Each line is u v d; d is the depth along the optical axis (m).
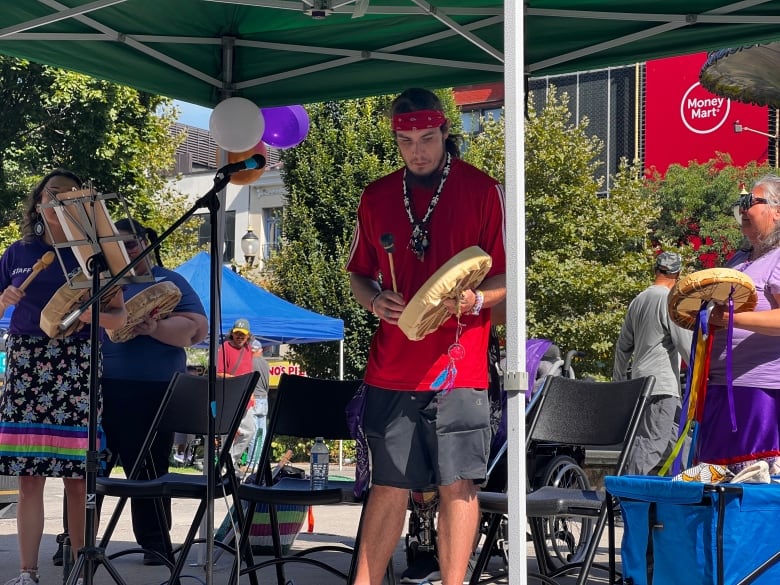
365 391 3.47
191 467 14.32
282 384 4.86
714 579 3.15
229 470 4.48
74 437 4.36
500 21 5.01
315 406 4.88
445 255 3.40
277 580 5.04
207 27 5.40
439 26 5.26
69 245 3.79
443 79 5.71
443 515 3.40
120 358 5.26
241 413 4.52
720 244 26.09
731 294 3.57
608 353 19.53
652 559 3.36
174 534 7.04
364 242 3.60
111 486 4.30
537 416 4.43
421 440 3.37
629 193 20.86
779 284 3.66
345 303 18.41
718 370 3.75
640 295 6.40
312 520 7.06
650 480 3.41
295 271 18.75
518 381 2.98
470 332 3.38
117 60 5.40
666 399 6.22
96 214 3.73
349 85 5.82
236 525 4.67
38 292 4.39
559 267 19.66
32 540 4.45
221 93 5.79
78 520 4.46
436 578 5.12
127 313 4.37
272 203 32.53
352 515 8.62
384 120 18.86
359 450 3.49
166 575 5.31
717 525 3.15
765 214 3.77
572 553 5.94
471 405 3.36
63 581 4.65
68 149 16.64
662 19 4.92
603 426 4.30
